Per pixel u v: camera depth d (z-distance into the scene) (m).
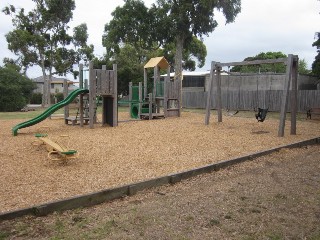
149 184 5.66
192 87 41.59
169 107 21.48
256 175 6.61
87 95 15.79
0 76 32.47
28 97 36.84
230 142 10.24
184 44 28.94
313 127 14.68
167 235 3.89
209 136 11.52
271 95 28.16
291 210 4.70
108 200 5.05
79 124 15.55
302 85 33.09
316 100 26.27
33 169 6.73
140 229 4.04
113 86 14.52
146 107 20.03
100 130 13.25
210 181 6.17
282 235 3.91
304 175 6.63
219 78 15.94
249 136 11.54
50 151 7.75
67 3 41.22
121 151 8.72
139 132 12.60
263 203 4.98
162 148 9.19
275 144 9.87
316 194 5.41
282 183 6.05
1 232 3.89
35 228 4.02
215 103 32.19
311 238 3.84
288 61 11.60
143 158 7.86
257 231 4.02
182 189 5.67
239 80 34.44
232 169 7.06
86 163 7.30
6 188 5.44
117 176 6.21
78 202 4.73
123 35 31.12
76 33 42.91
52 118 18.61
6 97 31.33
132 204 4.92
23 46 40.62
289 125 15.37
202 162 7.44
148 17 29.09
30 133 12.40
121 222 4.24
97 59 40.75
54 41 42.00
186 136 11.52
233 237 3.85
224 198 5.20
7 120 18.58
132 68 37.88
